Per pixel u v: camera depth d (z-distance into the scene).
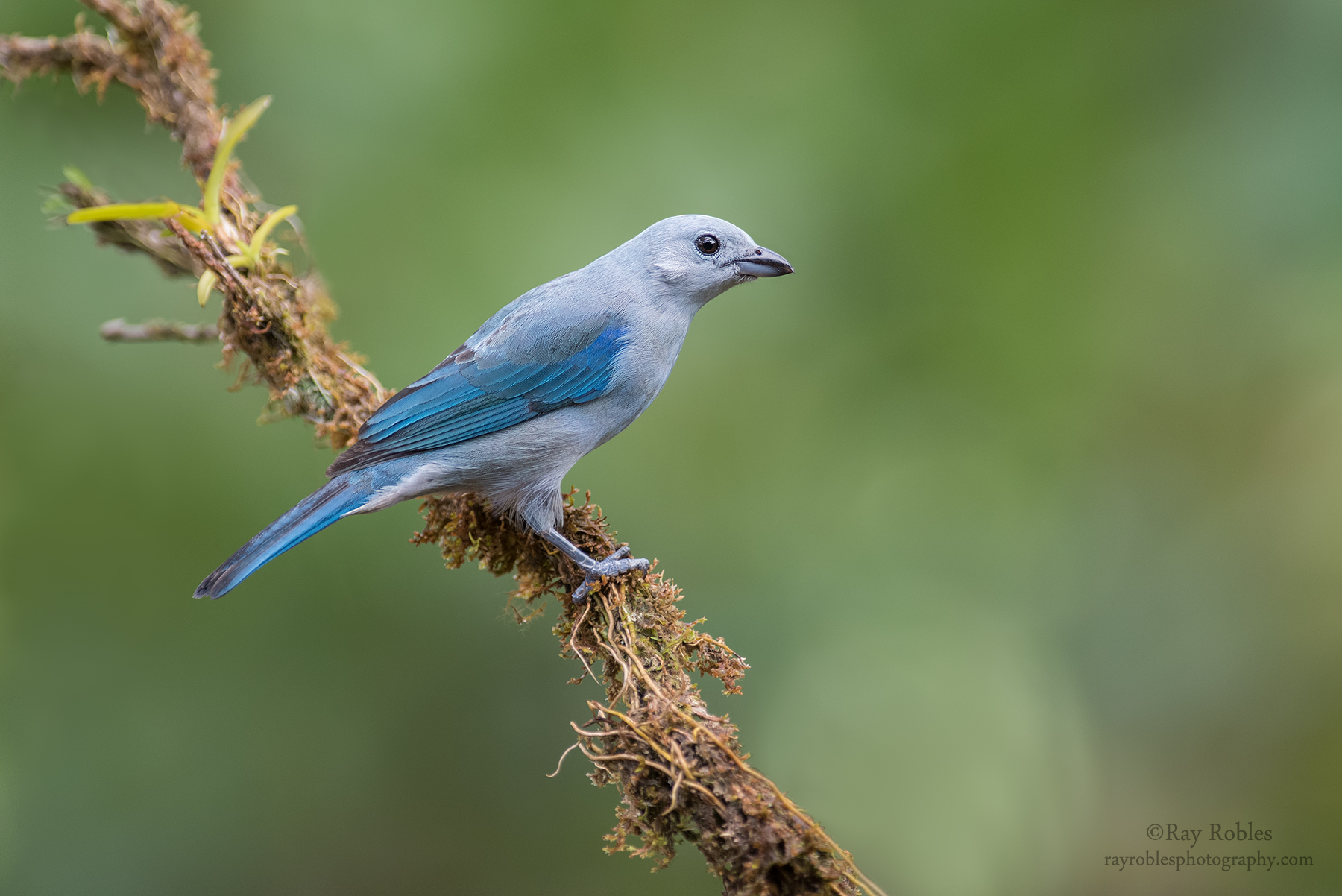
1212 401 12.69
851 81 12.21
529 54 11.50
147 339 8.51
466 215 11.08
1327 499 12.84
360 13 11.05
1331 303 11.92
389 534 11.34
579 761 12.02
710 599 11.78
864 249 12.24
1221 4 11.77
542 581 8.09
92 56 8.75
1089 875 12.86
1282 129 11.49
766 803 5.72
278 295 8.20
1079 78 12.20
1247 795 12.82
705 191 11.54
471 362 8.29
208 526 10.84
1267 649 12.95
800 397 12.33
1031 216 12.25
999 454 12.68
